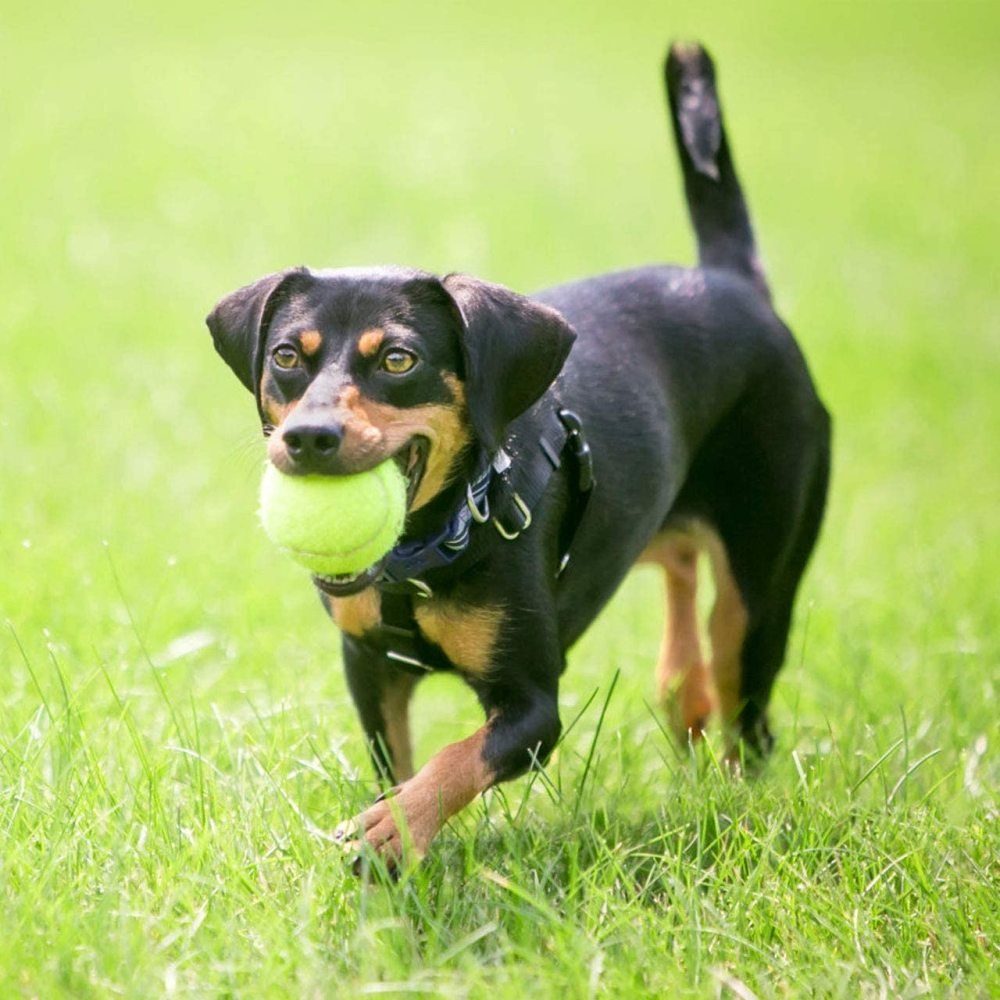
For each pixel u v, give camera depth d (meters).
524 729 7.22
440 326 7.15
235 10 48.47
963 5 58.75
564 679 10.16
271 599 10.45
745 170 30.05
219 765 7.94
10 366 15.12
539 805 8.25
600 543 7.99
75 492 11.91
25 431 13.24
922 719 9.43
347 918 6.63
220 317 7.52
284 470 6.71
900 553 12.91
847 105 37.78
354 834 6.95
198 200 23.69
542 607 7.39
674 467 8.52
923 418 17.00
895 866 7.20
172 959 6.34
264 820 7.24
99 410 14.01
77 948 6.18
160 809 7.14
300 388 7.14
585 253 21.88
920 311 21.17
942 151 32.47
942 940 6.82
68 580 10.12
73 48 38.34
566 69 40.53
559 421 7.64
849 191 28.58
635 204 25.44
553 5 56.38
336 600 7.46
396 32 46.78
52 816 7.01
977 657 10.41
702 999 6.19
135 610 9.98
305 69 37.59
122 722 8.05
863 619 11.39
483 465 7.17
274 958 6.25
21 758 7.43
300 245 21.28
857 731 9.12
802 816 7.62
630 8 56.38
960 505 14.51
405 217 23.47
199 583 10.52
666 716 9.61
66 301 17.98
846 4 58.69
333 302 7.16
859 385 17.86
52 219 21.95
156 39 41.25
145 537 11.17
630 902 6.86
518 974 6.13
